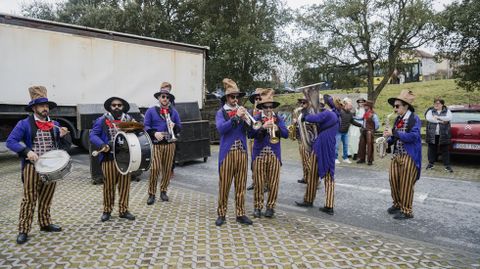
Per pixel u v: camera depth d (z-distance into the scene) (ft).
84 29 36.99
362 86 59.31
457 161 34.68
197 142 34.09
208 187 25.13
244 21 71.05
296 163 35.01
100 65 38.27
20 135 14.55
